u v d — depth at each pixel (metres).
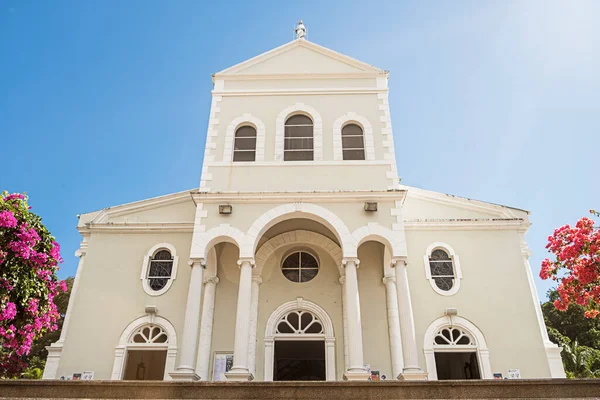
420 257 15.55
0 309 9.81
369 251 15.88
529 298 14.91
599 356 24.09
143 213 16.62
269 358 14.48
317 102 16.62
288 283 15.64
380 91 16.78
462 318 14.68
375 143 15.73
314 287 15.55
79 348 14.52
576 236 11.91
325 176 15.06
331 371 14.25
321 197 14.38
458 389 9.04
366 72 17.17
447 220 15.98
